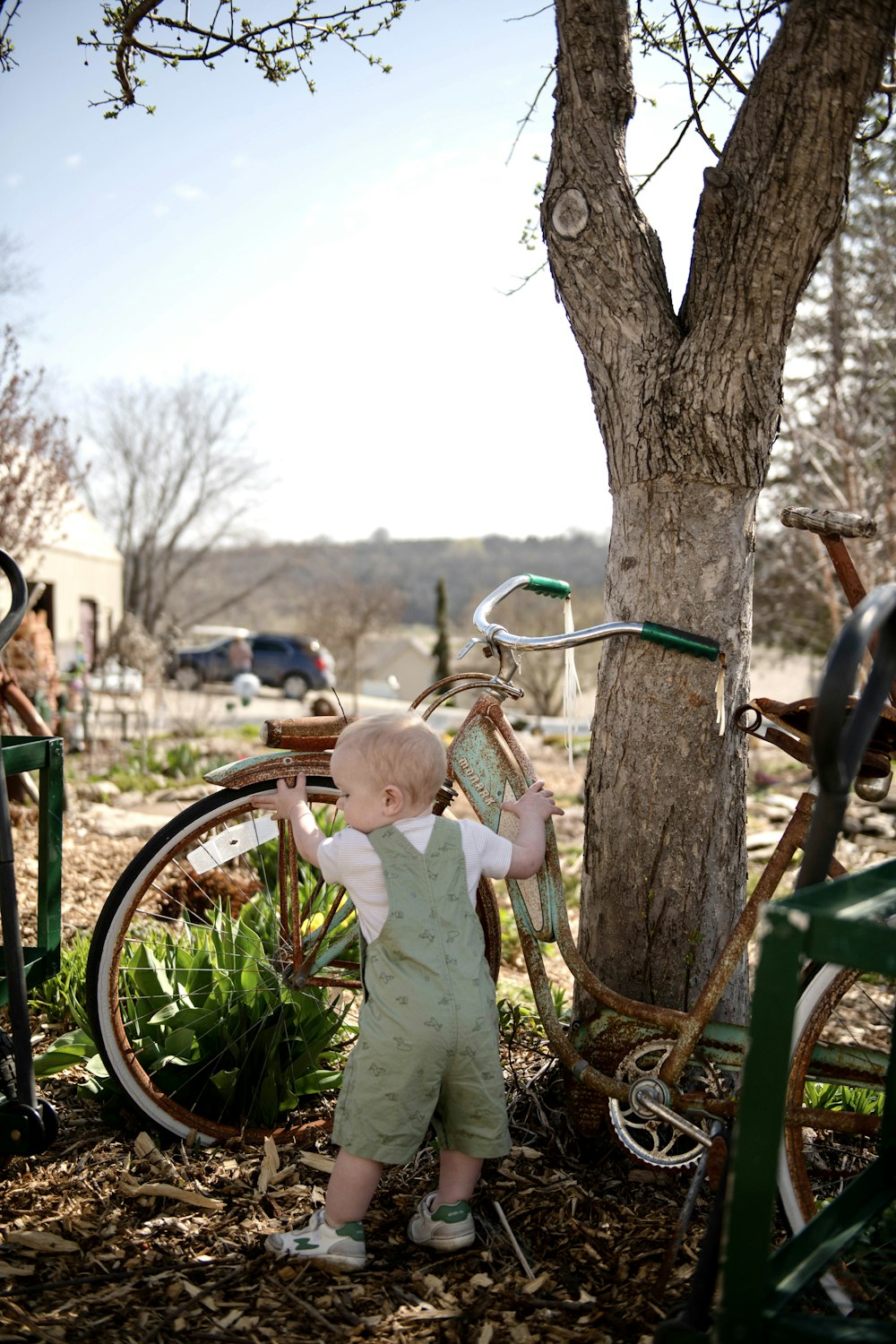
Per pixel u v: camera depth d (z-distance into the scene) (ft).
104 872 18.92
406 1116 7.04
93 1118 9.16
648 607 8.80
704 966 8.93
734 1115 7.65
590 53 8.73
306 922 9.73
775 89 7.90
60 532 39.47
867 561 30.99
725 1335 4.71
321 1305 6.76
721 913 9.00
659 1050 8.02
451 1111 7.31
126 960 9.87
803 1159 7.05
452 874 7.42
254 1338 6.42
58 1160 8.39
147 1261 7.16
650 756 8.80
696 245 8.48
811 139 7.73
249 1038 9.34
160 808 28.32
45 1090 9.69
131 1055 8.72
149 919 14.24
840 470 35.24
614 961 9.07
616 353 8.79
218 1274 7.06
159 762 36.65
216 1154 8.64
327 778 8.79
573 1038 8.53
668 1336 5.45
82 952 11.78
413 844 7.38
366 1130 7.03
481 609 8.70
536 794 8.38
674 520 8.64
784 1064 4.62
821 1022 6.98
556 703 72.49
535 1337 6.49
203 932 11.11
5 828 7.55
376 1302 6.82
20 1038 7.61
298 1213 7.80
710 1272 6.06
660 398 8.52
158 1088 9.11
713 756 8.77
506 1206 7.89
